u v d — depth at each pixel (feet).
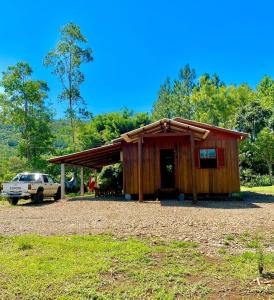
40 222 34.35
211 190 60.23
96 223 32.48
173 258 19.29
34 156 110.63
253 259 18.81
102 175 87.10
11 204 60.18
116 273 16.97
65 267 17.83
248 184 109.50
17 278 16.37
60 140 130.11
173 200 57.06
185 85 206.90
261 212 38.83
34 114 110.52
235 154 60.70
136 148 61.52
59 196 72.38
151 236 25.34
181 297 14.07
